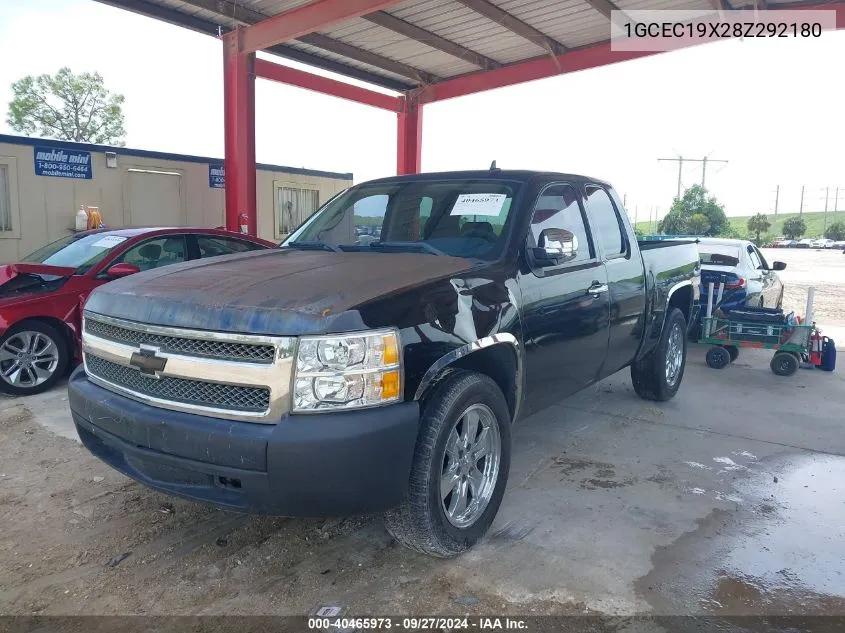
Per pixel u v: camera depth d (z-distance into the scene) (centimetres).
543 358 380
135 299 298
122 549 329
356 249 401
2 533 344
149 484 293
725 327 777
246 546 332
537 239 378
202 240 729
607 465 452
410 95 1469
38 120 4297
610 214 491
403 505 290
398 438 266
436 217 405
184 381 278
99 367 320
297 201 1500
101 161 1180
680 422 557
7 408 560
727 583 303
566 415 573
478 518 328
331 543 336
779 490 413
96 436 324
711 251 987
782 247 8469
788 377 751
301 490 254
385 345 268
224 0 999
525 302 359
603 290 442
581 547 334
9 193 1073
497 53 1276
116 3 942
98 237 705
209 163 1338
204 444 262
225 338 264
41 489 398
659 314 544
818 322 1248
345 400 259
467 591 293
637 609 281
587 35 1158
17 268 599
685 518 370
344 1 916
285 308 264
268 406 258
